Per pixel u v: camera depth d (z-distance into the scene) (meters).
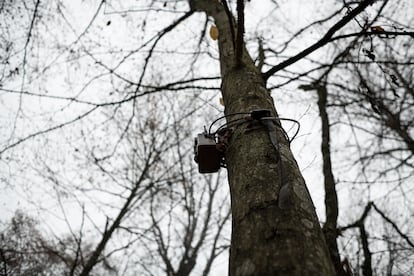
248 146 1.71
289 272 1.06
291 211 1.30
